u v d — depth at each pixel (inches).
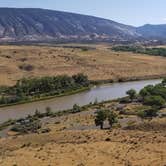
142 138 3093.0
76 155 2679.6
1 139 3860.7
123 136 3233.3
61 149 2883.9
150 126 3698.3
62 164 2493.8
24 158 2704.2
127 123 4520.2
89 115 5329.7
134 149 2755.9
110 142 3026.6
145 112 5029.5
